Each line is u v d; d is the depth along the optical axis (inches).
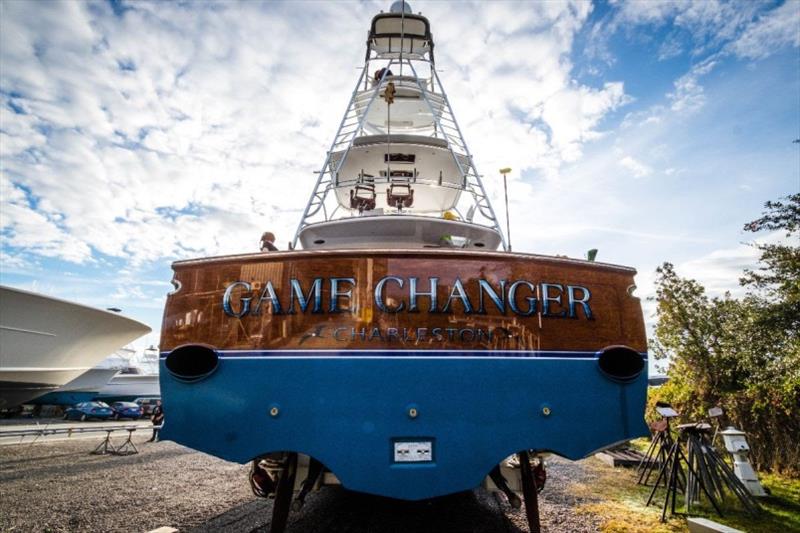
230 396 122.8
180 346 129.4
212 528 194.9
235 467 357.4
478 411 120.7
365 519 196.9
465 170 292.2
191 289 134.7
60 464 381.4
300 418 119.0
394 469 115.4
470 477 116.3
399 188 291.6
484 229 215.9
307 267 129.7
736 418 310.2
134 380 1363.2
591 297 137.3
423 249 130.6
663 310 393.1
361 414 118.6
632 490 254.5
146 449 483.5
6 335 641.6
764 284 305.9
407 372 121.5
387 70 312.5
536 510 135.3
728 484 221.3
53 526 204.2
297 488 136.4
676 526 193.3
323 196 255.4
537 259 135.5
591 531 186.1
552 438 122.8
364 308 125.6
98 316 760.3
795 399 276.5
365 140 277.6
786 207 284.8
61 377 789.2
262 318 127.1
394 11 339.0
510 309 129.3
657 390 399.5
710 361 352.8
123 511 225.8
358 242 212.5
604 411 129.3
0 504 242.8
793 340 286.4
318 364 122.3
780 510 215.9
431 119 366.6
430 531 182.9
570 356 130.2
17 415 1085.1
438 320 125.6
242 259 133.5
